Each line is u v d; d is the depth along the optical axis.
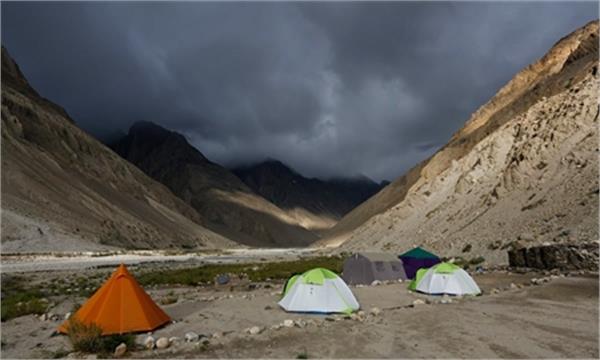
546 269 27.00
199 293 22.66
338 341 10.89
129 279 12.98
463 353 9.70
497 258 33.78
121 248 91.75
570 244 25.83
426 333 11.59
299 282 16.00
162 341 10.54
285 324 12.72
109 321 11.74
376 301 17.80
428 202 65.88
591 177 34.28
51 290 25.28
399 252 52.81
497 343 10.44
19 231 66.62
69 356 10.02
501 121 102.50
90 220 94.94
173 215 168.88
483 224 41.91
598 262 24.03
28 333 12.49
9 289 26.25
